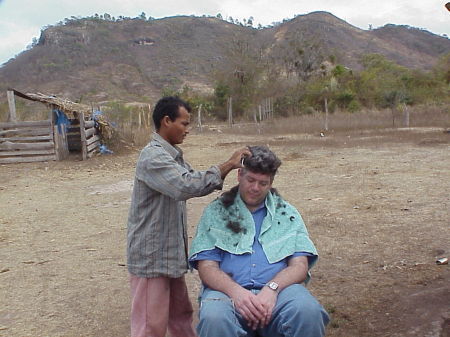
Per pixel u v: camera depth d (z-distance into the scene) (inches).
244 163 128.8
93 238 284.8
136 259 132.8
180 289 142.9
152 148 127.6
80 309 193.9
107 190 425.1
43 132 606.2
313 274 209.6
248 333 124.8
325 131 890.1
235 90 1585.9
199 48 3358.8
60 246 272.8
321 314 118.8
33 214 348.8
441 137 685.9
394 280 197.6
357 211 306.8
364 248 238.4
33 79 2723.9
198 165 550.3
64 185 457.7
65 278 225.6
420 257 221.5
